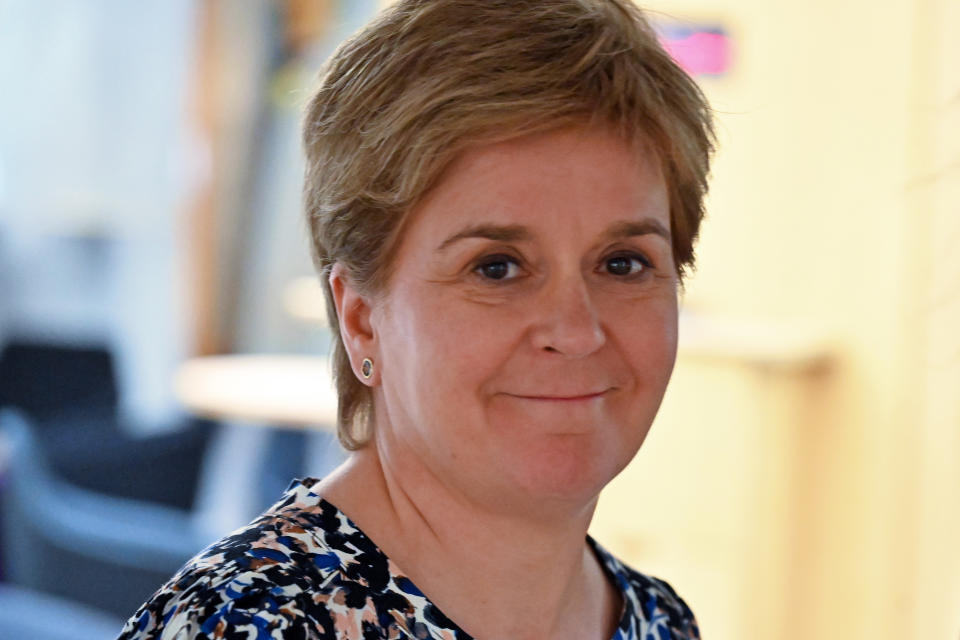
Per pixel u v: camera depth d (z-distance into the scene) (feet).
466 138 4.83
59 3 28.50
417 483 5.33
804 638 19.89
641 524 20.81
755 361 19.58
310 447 22.48
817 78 20.45
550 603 5.60
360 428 5.75
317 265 5.65
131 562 14.94
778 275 21.12
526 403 5.01
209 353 29.40
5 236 29.14
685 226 5.60
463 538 5.32
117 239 28.96
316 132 5.28
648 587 6.59
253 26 28.27
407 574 5.27
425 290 5.02
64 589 15.29
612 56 4.94
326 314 5.82
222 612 4.55
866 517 19.48
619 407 5.22
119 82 28.60
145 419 28.55
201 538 15.15
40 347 29.32
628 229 5.07
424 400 5.07
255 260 29.17
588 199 4.95
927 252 18.65
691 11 21.66
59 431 26.30
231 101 28.58
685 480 20.42
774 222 21.12
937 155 18.56
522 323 4.95
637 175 5.11
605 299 5.15
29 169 28.91
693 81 5.40
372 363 5.47
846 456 19.72
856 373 19.70
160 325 28.99
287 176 28.58
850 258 19.99
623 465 5.30
